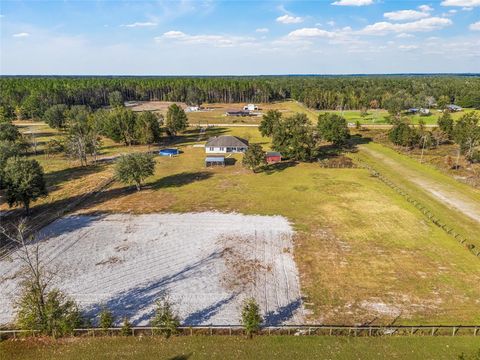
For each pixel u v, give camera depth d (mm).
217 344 23609
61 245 37969
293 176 61562
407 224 42000
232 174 63781
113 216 45844
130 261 34750
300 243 37938
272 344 23594
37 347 23391
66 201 51906
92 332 24422
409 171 63531
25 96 149250
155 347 23344
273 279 31594
